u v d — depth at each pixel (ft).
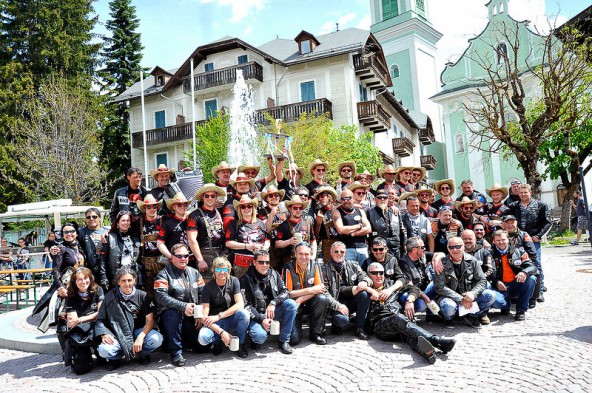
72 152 87.81
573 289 30.25
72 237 24.71
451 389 15.65
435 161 151.74
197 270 21.53
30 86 96.68
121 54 126.52
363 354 19.70
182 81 105.91
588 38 71.46
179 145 108.88
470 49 128.06
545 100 65.51
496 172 125.90
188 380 17.80
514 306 26.53
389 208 26.13
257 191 26.71
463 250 23.30
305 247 21.67
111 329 19.45
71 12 106.32
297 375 17.62
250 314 20.71
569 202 79.15
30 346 23.81
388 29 162.50
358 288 21.81
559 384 15.51
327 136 79.36
